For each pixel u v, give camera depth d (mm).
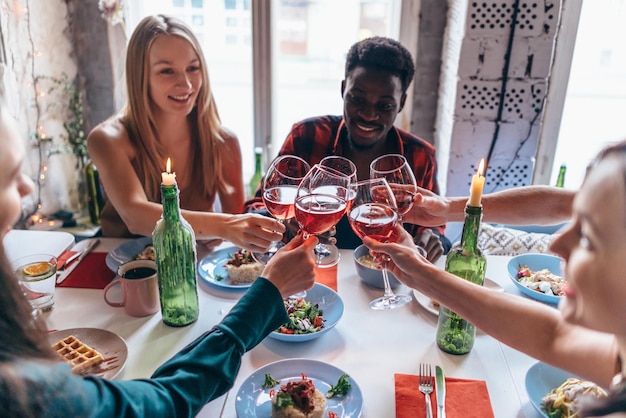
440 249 1441
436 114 2521
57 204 2570
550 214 1292
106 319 1159
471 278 1031
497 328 915
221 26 2549
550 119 2354
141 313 1167
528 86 2133
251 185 2314
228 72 2633
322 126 1849
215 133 1863
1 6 2072
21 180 646
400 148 1782
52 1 2340
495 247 1933
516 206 1291
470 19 2035
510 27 2045
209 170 1853
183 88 1673
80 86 2572
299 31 2566
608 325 629
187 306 1128
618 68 2357
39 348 614
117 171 1600
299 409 862
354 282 1340
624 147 601
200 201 1884
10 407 537
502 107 2166
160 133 1783
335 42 2598
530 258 1441
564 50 2225
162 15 1726
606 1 2242
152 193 1784
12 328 586
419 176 1801
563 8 2174
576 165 2496
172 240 1076
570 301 700
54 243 1442
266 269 888
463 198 1322
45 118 2406
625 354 655
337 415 880
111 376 947
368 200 1083
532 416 896
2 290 584
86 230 2494
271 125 2639
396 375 981
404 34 2400
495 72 2113
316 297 1236
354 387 929
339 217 989
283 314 860
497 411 908
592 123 2451
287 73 2648
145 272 1191
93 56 2518
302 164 1233
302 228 1030
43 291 1150
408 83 1682
